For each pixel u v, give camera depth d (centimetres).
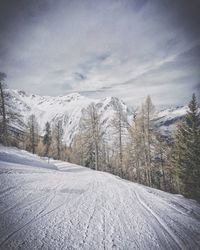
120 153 2828
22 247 387
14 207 593
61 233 464
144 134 2291
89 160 3584
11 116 2520
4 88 2397
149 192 1069
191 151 1997
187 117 2086
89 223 539
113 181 1392
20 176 1087
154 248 440
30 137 4644
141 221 594
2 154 1889
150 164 2339
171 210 757
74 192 880
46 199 714
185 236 527
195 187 1936
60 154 5075
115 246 430
